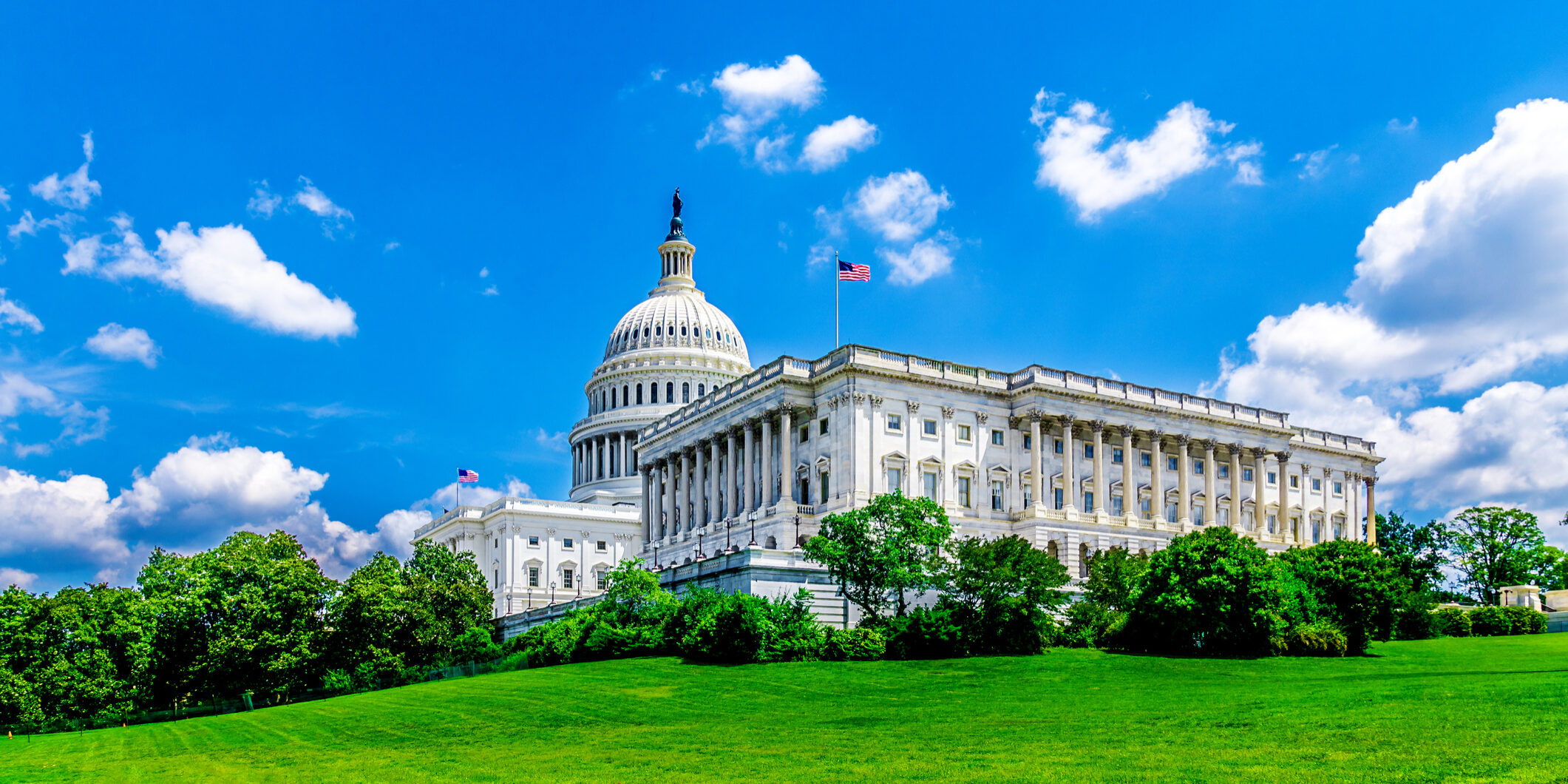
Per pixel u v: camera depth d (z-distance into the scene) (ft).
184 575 293.43
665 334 625.82
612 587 294.87
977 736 150.61
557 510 543.80
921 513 273.54
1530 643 263.90
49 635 269.64
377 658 292.40
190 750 200.95
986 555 254.47
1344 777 109.19
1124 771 118.93
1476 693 153.89
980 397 375.25
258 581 290.35
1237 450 420.77
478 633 322.75
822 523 296.10
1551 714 132.36
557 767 148.25
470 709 217.36
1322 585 252.83
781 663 242.99
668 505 448.65
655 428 465.88
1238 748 127.75
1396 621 274.77
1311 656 235.20
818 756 142.61
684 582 314.14
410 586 338.95
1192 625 239.71
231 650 277.64
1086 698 187.11
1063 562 363.35
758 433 393.70
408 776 150.92
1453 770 108.17
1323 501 456.04
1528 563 420.77
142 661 272.72
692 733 171.01
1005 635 249.75
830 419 363.76
